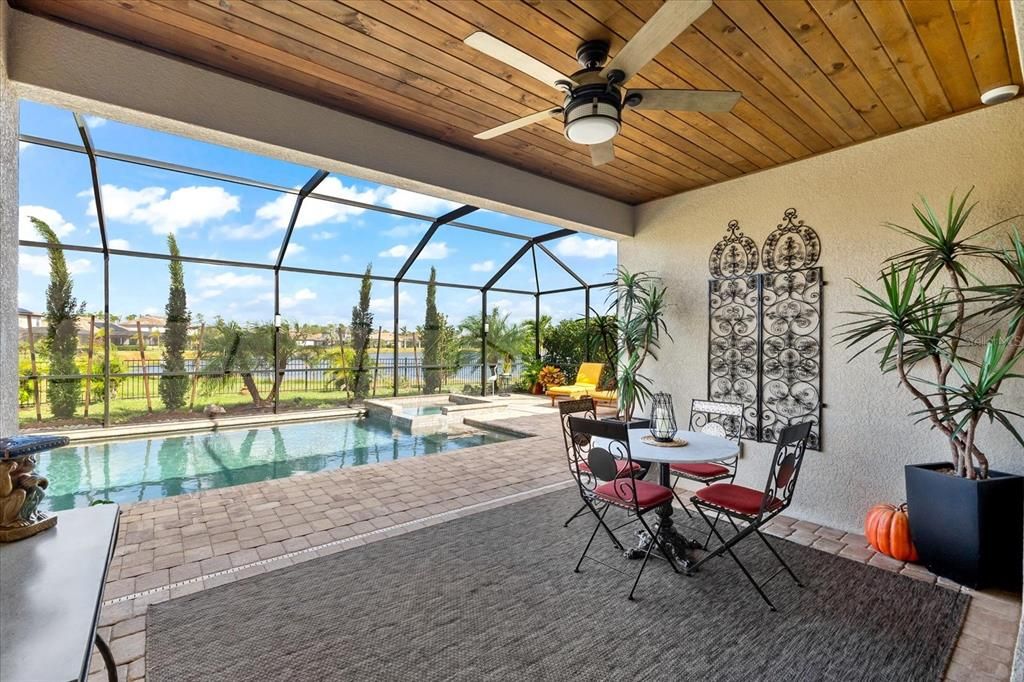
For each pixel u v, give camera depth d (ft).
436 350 34.06
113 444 21.48
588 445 11.05
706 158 11.62
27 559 3.48
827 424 11.23
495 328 37.32
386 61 7.62
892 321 8.92
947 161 9.51
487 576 8.53
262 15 6.47
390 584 8.21
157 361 24.44
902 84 8.16
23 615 2.76
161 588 8.02
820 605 7.65
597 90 6.63
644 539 9.72
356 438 23.57
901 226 10.11
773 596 7.93
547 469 15.79
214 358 25.98
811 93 8.45
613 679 5.95
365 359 30.89
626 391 14.80
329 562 9.01
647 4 6.19
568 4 6.20
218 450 20.94
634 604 7.65
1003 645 6.64
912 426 10.01
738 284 12.91
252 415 26.18
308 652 6.39
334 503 12.32
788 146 10.92
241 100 8.07
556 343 37.17
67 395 21.98
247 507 11.98
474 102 8.98
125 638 6.65
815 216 11.43
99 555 3.58
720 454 8.59
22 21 6.33
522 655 6.38
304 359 28.71
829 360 11.21
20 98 6.64
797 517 11.66
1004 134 8.87
